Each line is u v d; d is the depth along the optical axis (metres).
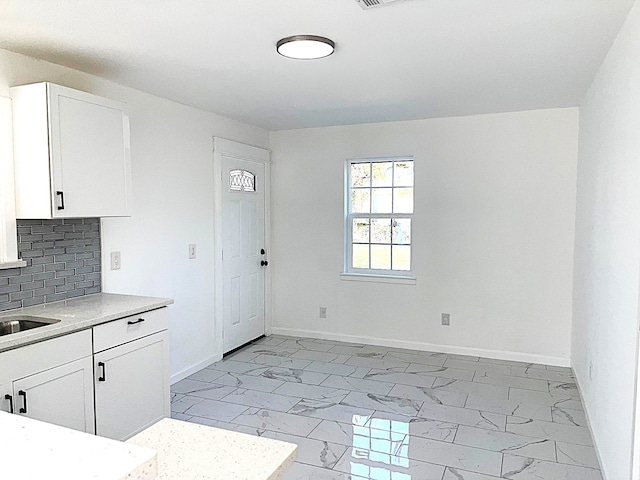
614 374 2.27
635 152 1.93
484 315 4.45
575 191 4.07
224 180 4.43
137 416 2.72
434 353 4.61
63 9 2.07
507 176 4.29
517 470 2.52
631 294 1.95
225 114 4.30
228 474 0.96
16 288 2.66
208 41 2.47
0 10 2.08
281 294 5.29
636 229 1.89
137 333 2.72
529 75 3.08
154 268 3.64
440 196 4.54
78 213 2.62
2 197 2.52
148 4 2.03
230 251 4.56
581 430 2.97
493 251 4.38
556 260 4.18
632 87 2.02
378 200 4.90
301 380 3.87
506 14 2.13
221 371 4.10
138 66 2.90
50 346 2.20
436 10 2.09
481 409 3.29
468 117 4.39
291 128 5.04
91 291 3.12
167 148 3.74
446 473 2.49
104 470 0.76
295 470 2.52
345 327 5.02
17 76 2.64
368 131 4.78
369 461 2.61
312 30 2.32
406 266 4.81
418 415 3.20
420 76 3.11
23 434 0.89
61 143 2.51
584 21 2.21
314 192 5.06
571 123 4.06
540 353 4.28
